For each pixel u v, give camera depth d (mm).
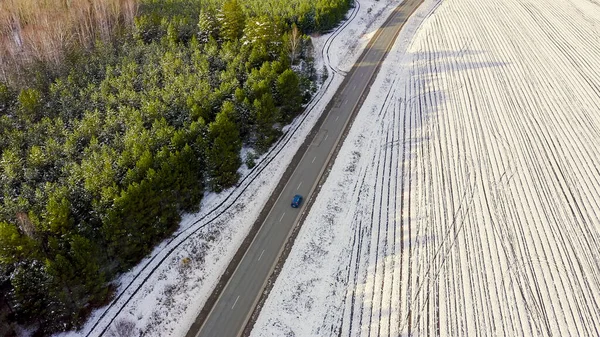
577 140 50281
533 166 46594
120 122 41625
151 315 32062
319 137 51719
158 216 36406
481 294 33438
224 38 60469
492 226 39500
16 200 32188
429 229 39625
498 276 34750
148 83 48031
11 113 43469
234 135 43031
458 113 56469
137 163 35500
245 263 36438
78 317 31203
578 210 40812
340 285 34812
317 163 47656
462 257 36656
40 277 29141
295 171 46438
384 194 43969
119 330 30719
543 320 31375
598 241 37562
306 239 38688
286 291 34219
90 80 49250
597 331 30562
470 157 48469
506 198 42562
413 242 38406
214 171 41406
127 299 33000
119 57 53344
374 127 54156
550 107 56719
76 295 30203
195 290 34094
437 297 33438
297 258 36938
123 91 45688
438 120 55312
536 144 49969
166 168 35938
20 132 38750
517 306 32406
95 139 38250
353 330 31484
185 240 37969
